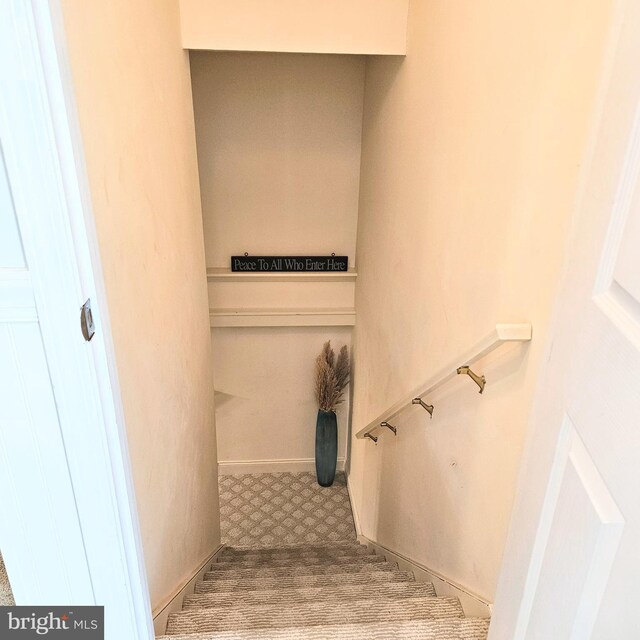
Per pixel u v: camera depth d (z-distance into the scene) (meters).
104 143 1.08
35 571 1.14
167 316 1.71
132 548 1.17
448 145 1.72
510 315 1.30
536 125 1.14
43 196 0.84
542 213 1.12
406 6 2.17
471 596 1.62
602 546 0.68
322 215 3.59
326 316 3.80
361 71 3.24
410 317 2.26
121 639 1.24
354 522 3.92
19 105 0.78
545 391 0.92
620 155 0.68
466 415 1.64
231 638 1.39
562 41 1.02
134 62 1.35
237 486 4.28
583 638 0.73
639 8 0.64
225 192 3.48
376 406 3.03
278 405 4.17
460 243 1.63
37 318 0.92
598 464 0.70
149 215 1.48
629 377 0.63
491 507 1.46
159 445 1.57
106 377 1.01
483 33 1.42
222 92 3.24
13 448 1.02
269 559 2.98
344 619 1.66
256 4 2.12
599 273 0.74
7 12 0.73
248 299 3.75
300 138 3.38
